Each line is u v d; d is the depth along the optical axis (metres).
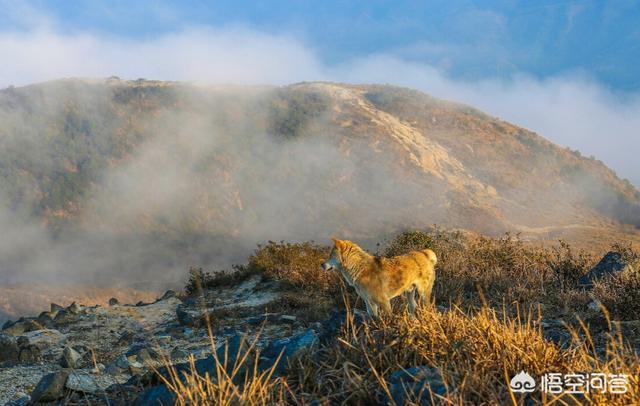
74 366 10.30
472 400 4.16
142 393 5.14
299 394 4.68
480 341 4.96
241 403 4.23
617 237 101.75
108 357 10.80
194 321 13.19
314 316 11.77
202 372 5.23
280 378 4.60
